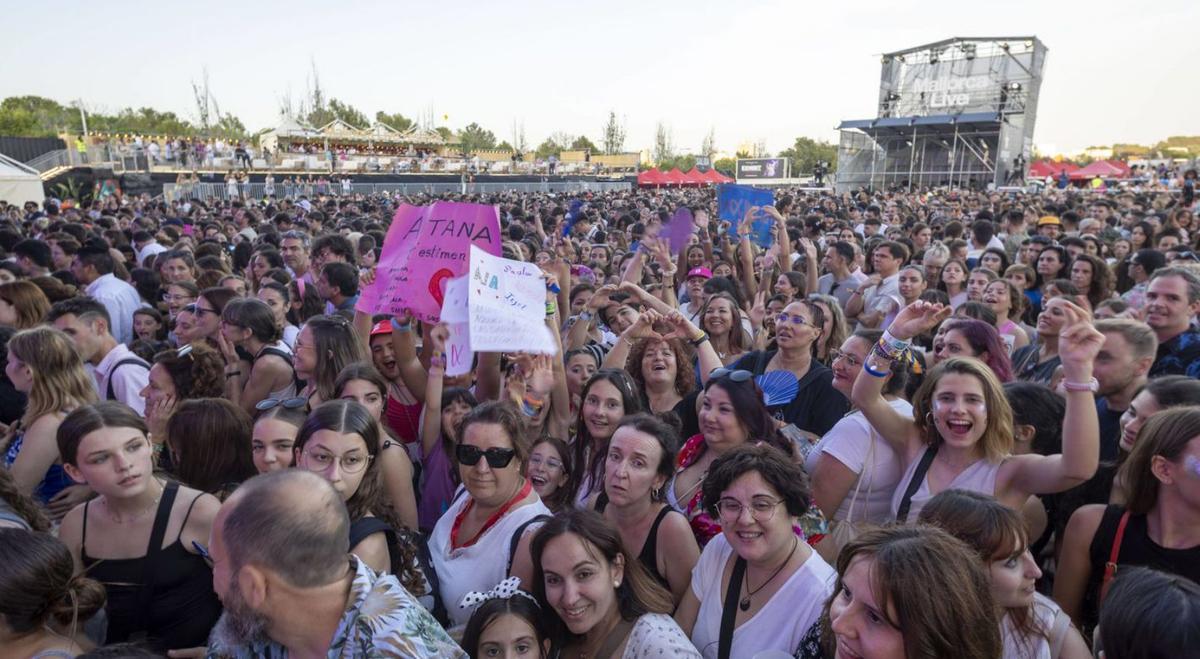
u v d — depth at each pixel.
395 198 31.30
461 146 73.88
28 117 54.66
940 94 36.44
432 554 3.21
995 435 2.96
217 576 1.74
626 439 2.95
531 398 4.02
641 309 6.23
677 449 3.07
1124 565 2.52
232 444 3.32
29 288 5.43
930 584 1.60
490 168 52.25
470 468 3.03
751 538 2.46
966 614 1.60
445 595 3.03
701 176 49.72
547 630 2.54
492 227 4.17
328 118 73.38
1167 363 4.48
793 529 2.58
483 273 3.71
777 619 2.45
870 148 39.00
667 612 2.66
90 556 2.76
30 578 2.13
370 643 1.72
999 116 33.59
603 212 21.59
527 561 2.81
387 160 45.88
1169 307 4.47
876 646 1.66
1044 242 8.91
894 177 38.56
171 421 3.34
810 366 4.48
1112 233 10.74
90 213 20.41
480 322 3.64
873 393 3.22
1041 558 3.29
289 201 22.53
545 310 4.18
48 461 3.51
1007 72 34.38
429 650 1.78
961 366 3.00
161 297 8.09
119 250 10.66
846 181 39.59
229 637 1.83
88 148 33.00
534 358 4.09
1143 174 46.41
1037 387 3.46
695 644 2.61
